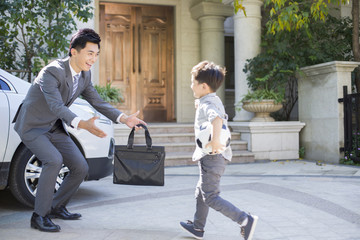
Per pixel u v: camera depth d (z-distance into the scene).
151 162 3.40
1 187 3.89
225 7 10.55
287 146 8.45
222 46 10.73
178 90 10.99
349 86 7.74
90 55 3.19
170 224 3.53
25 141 3.31
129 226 3.46
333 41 8.94
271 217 3.73
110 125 4.67
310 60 8.60
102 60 10.64
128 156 3.42
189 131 8.98
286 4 9.36
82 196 4.83
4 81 4.01
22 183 3.97
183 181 5.95
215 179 2.87
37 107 3.27
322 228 3.37
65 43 6.99
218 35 10.66
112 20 10.75
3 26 7.04
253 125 8.13
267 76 8.17
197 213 3.03
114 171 3.43
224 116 2.82
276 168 7.18
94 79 10.22
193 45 11.12
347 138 7.59
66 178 3.61
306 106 8.56
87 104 4.58
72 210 4.09
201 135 2.79
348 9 9.45
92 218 3.74
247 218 2.74
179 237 3.12
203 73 2.84
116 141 7.91
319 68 7.94
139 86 10.97
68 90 3.24
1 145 3.83
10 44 7.32
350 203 4.27
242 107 8.64
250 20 8.77
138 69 10.95
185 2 11.03
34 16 6.95
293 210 4.00
